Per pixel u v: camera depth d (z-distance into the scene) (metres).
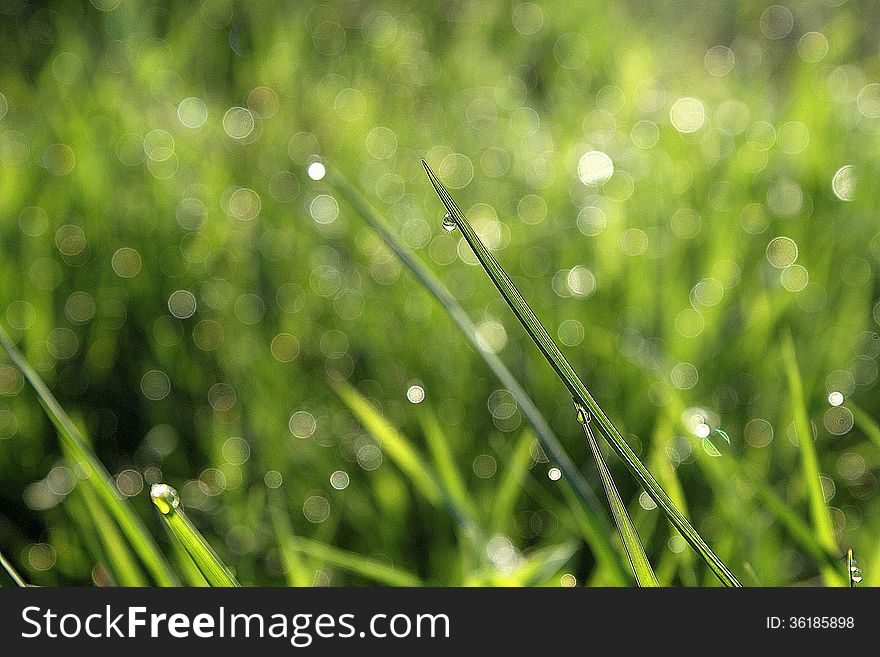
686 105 1.12
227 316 0.75
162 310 0.78
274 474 0.61
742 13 1.57
